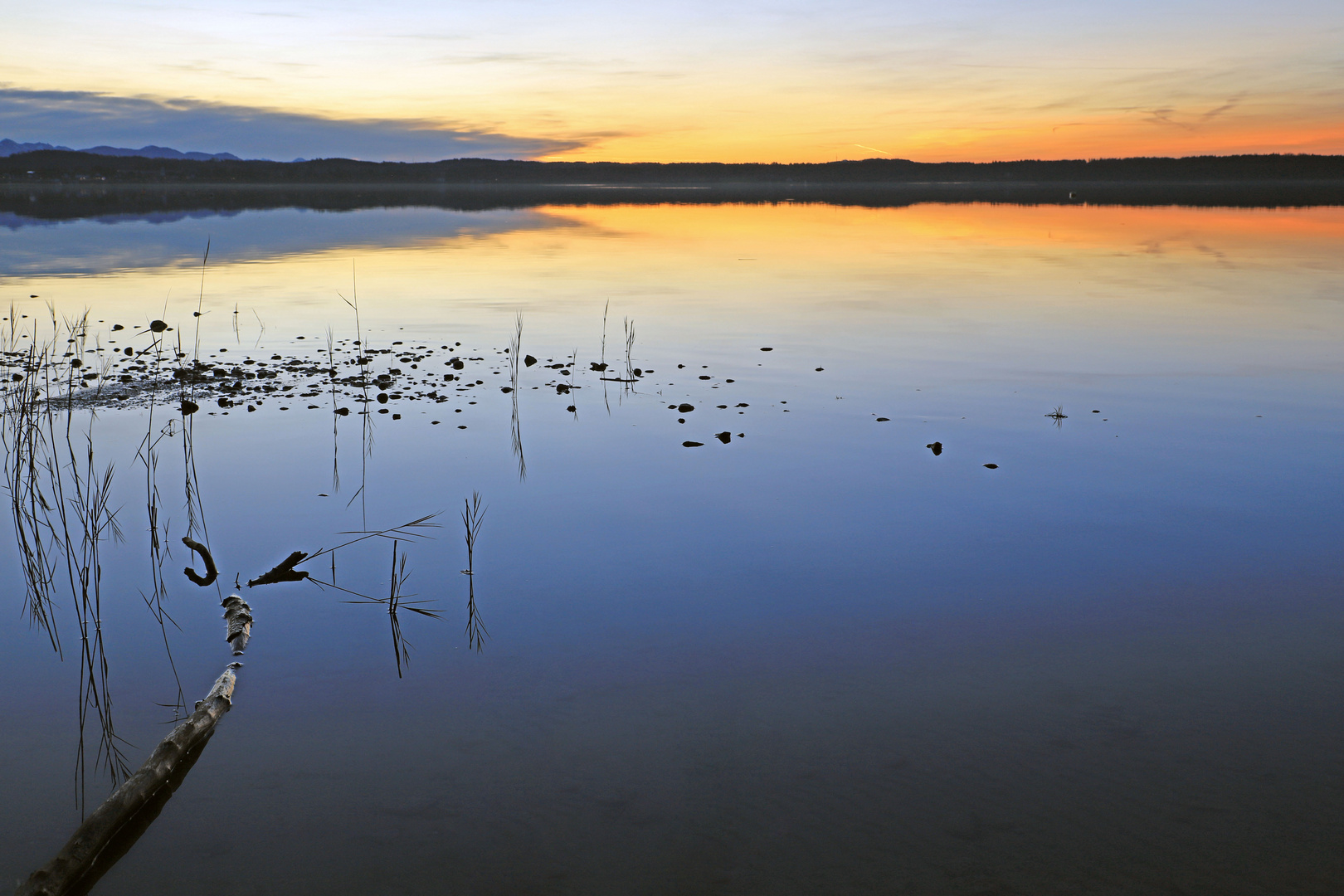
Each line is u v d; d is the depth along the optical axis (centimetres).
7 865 304
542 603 486
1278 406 870
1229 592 495
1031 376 1001
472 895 292
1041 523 592
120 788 329
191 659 434
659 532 582
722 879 298
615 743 368
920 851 309
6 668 426
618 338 1222
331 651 440
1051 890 293
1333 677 412
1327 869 300
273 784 344
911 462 721
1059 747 365
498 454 745
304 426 822
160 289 1673
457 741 370
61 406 881
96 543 567
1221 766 353
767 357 1108
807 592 496
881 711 389
